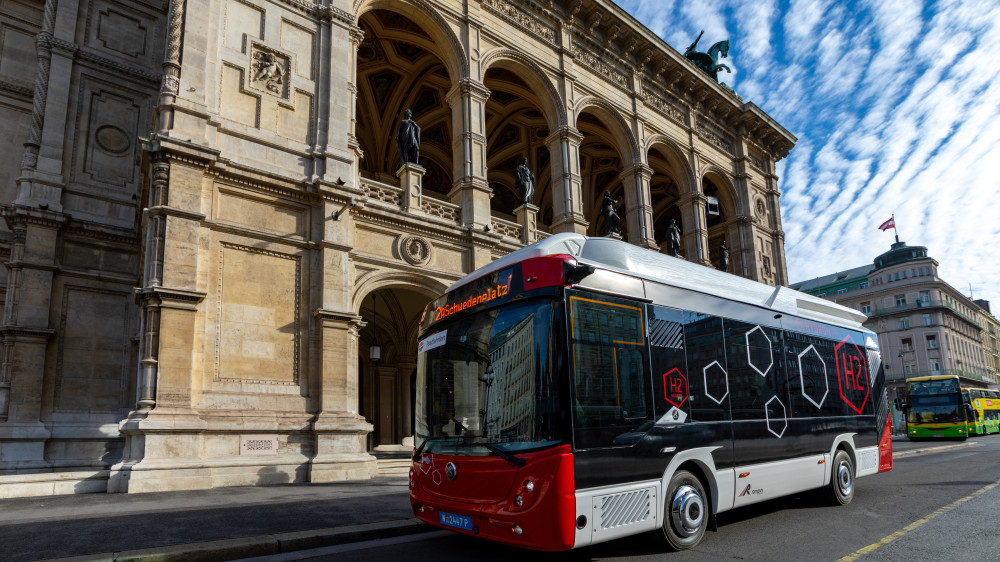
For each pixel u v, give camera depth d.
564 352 5.78
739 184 32.00
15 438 15.91
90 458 17.02
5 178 19.00
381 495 10.27
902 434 51.00
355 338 14.82
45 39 18.25
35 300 17.02
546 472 5.47
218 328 12.90
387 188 16.77
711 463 7.07
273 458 12.65
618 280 6.65
